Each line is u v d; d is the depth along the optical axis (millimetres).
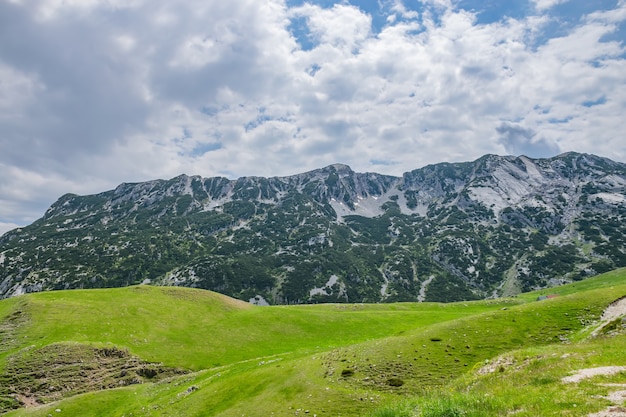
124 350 73312
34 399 59750
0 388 60594
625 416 15578
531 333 42312
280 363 50938
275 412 34375
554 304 49656
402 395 31844
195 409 42156
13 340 74750
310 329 90188
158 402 49250
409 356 40875
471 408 20688
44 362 66812
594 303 47344
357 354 44531
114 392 57938
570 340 37938
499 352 38469
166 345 78500
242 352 77250
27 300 92312
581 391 19516
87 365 67812
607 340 30969
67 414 51094
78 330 79562
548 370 25125
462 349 40750
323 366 42812
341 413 30891
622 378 20391
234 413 37219
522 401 20141
